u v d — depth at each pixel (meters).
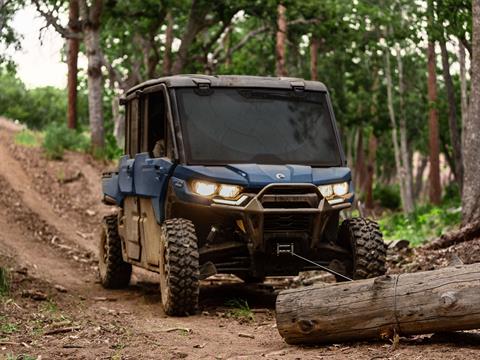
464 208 15.52
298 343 7.13
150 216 10.77
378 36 44.59
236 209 9.78
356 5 39.75
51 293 11.52
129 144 11.70
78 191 26.89
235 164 10.09
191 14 38.84
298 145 10.52
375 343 6.84
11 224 21.12
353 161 77.75
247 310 9.98
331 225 10.41
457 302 6.29
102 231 13.34
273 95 10.79
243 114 10.55
